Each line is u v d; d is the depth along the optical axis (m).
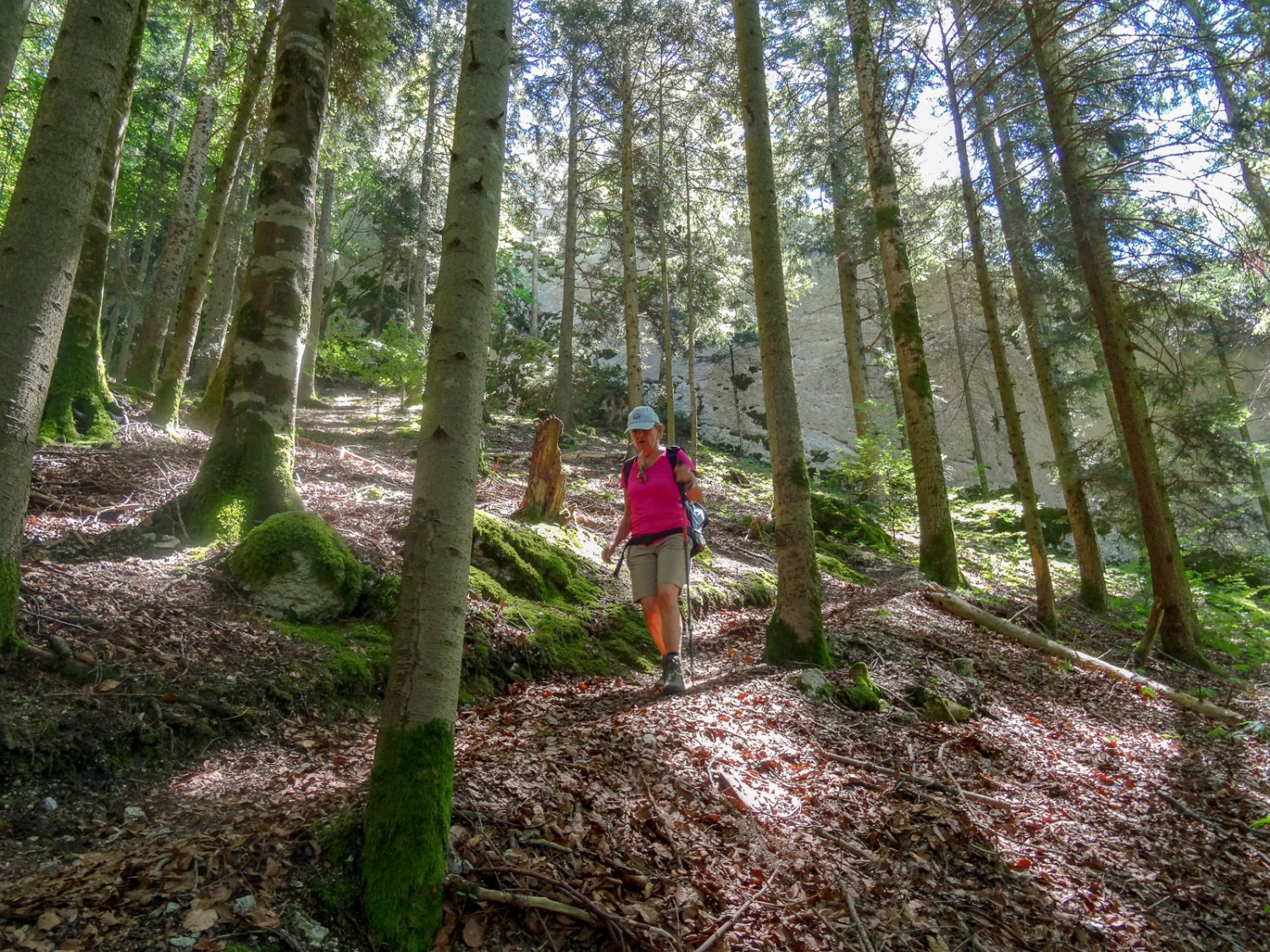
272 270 5.40
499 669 4.51
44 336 2.95
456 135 2.74
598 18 15.81
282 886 2.17
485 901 2.31
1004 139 13.05
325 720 3.59
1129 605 12.22
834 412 29.53
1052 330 13.55
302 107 5.71
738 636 6.27
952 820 3.56
